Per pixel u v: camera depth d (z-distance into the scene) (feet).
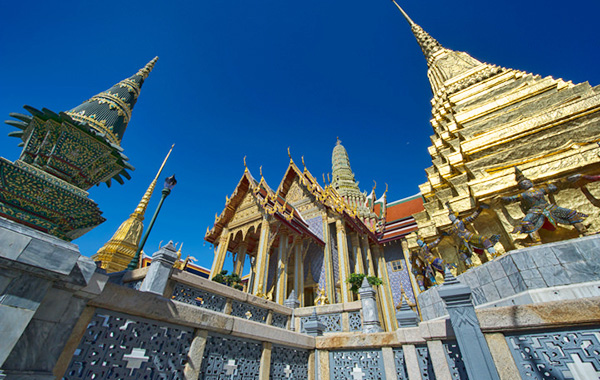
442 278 27.78
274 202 65.26
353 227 71.97
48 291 9.55
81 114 15.55
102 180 15.48
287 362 22.79
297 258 65.87
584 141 24.39
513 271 16.70
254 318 27.81
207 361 17.07
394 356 21.09
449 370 15.10
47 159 12.88
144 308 14.12
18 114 13.43
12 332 8.09
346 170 124.06
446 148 39.45
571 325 11.57
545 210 19.75
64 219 12.66
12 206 11.48
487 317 13.08
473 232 27.45
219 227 71.51
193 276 22.52
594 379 10.79
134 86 18.76
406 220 85.97
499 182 24.84
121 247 43.32
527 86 34.01
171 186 24.04
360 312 31.27
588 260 14.46
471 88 41.39
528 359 11.90
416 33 71.15
